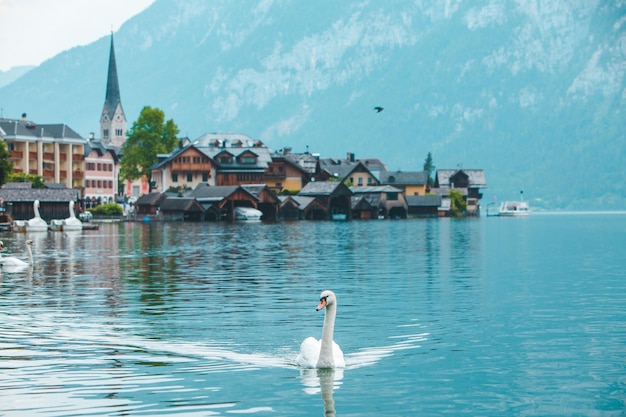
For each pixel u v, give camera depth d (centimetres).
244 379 2716
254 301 4397
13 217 13112
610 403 2511
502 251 8531
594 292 4853
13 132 16962
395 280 5466
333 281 5375
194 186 19788
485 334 3472
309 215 19325
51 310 4072
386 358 3017
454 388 2645
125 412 2378
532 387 2655
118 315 3919
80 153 18650
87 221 14925
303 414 2383
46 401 2477
